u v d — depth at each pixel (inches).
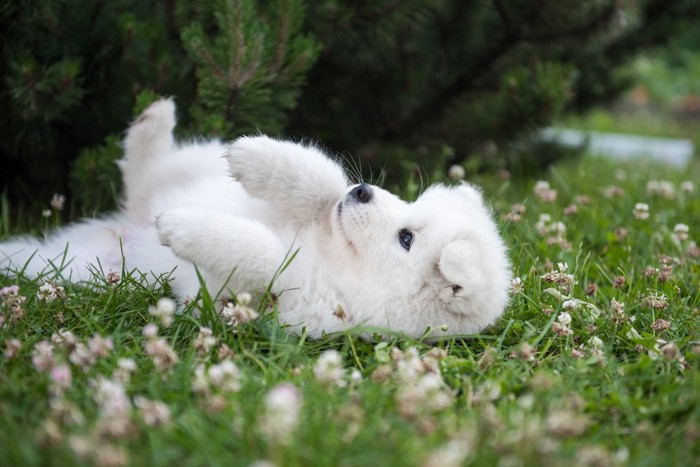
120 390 38.7
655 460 38.7
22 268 49.3
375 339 45.6
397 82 63.7
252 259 44.7
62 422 38.3
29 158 57.8
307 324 45.6
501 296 46.6
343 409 38.8
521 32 62.3
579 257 55.5
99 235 52.9
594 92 72.5
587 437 40.1
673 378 43.3
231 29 52.9
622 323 47.7
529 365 44.5
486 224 47.9
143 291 47.4
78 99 55.3
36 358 40.8
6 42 53.4
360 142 65.4
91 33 55.3
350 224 46.3
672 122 122.6
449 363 43.3
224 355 42.8
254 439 37.7
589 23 61.4
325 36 58.7
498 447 37.6
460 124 63.7
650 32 68.6
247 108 55.4
